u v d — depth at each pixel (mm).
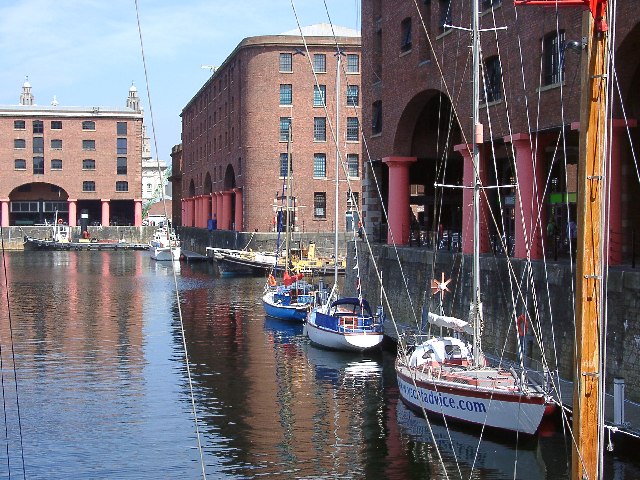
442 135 43406
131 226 121562
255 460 21109
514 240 31719
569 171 36938
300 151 82125
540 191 30422
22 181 119188
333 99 82375
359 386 29203
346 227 81438
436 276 35406
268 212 82438
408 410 25625
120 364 33344
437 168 40719
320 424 24250
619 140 25953
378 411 25594
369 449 21812
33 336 40250
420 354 26141
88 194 121312
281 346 37969
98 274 78188
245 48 82938
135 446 22344
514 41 30766
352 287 48750
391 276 41188
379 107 46281
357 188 82312
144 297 58531
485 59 33094
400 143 42812
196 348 37344
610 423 19812
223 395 28062
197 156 120312
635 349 22234
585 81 9852
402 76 41375
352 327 36375
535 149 29281
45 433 23531
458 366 24953
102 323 45125
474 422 22625
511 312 28422
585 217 9836
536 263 26938
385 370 32094
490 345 30109
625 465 18891
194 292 62281
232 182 95188
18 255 105188
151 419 24969
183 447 22234
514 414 21531
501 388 22266
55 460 21203
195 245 115250
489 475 19594
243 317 48312
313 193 82188
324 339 36781
